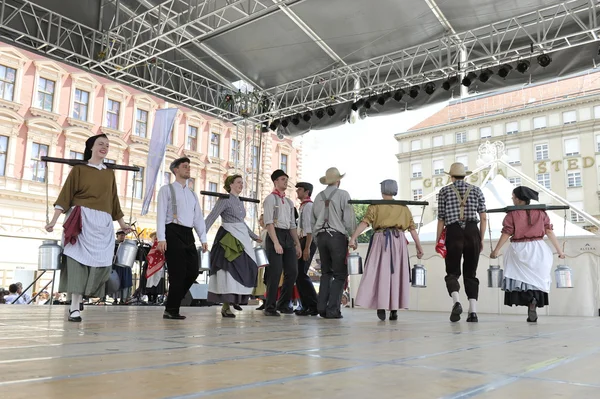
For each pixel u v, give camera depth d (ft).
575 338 8.80
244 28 31.73
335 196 16.25
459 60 31.30
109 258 12.16
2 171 60.59
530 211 15.60
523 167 129.29
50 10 28.27
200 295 28.94
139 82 34.06
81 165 12.17
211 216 15.21
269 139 88.33
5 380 4.09
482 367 5.12
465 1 27.58
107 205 12.28
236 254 15.20
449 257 15.25
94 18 30.32
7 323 11.14
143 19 30.71
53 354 5.85
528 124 130.41
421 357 5.91
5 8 27.53
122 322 11.84
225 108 38.47
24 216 61.67
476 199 15.52
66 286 11.57
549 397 3.61
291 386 3.93
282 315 17.74
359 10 29.09
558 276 18.39
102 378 4.20
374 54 33.37
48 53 28.96
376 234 15.24
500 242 15.78
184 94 35.58
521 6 27.78
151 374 4.44
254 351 6.33
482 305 23.43
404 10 28.78
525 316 19.99
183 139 78.28
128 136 72.59
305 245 19.01
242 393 3.62
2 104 60.80
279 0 26.99
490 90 31.17
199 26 32.09
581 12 27.84
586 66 28.27
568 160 123.75
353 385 4.00
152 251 16.93
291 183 93.56
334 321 14.07
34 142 63.67
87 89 69.21
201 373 4.52
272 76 36.76
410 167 147.33
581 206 120.78
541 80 29.84
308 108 37.04
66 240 11.64
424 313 21.76
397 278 14.87
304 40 32.42
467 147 138.00
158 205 13.93
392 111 34.42
